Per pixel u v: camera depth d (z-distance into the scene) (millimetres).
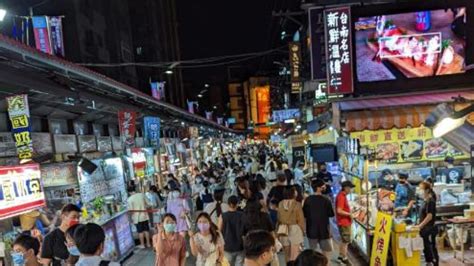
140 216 11023
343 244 8320
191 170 21391
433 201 7461
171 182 12914
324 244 7551
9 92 6742
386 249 7105
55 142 9797
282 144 38531
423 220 7453
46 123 10234
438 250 8875
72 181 8688
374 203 8234
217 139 46125
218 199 8141
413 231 7246
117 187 10930
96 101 8875
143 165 13500
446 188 9656
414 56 12820
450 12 12711
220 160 30781
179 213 9633
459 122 4660
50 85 6672
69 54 24750
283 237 7180
